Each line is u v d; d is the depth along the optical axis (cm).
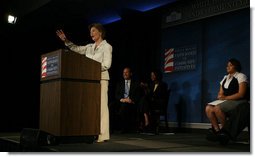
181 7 606
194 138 443
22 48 772
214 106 395
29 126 764
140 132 559
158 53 654
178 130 601
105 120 356
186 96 597
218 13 546
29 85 775
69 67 312
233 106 385
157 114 522
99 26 359
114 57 722
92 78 327
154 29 660
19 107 766
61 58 307
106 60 346
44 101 332
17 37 769
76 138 325
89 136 331
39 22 699
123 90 574
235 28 529
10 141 377
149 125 556
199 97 575
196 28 588
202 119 568
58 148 294
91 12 641
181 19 606
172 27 628
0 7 714
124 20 689
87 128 324
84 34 730
